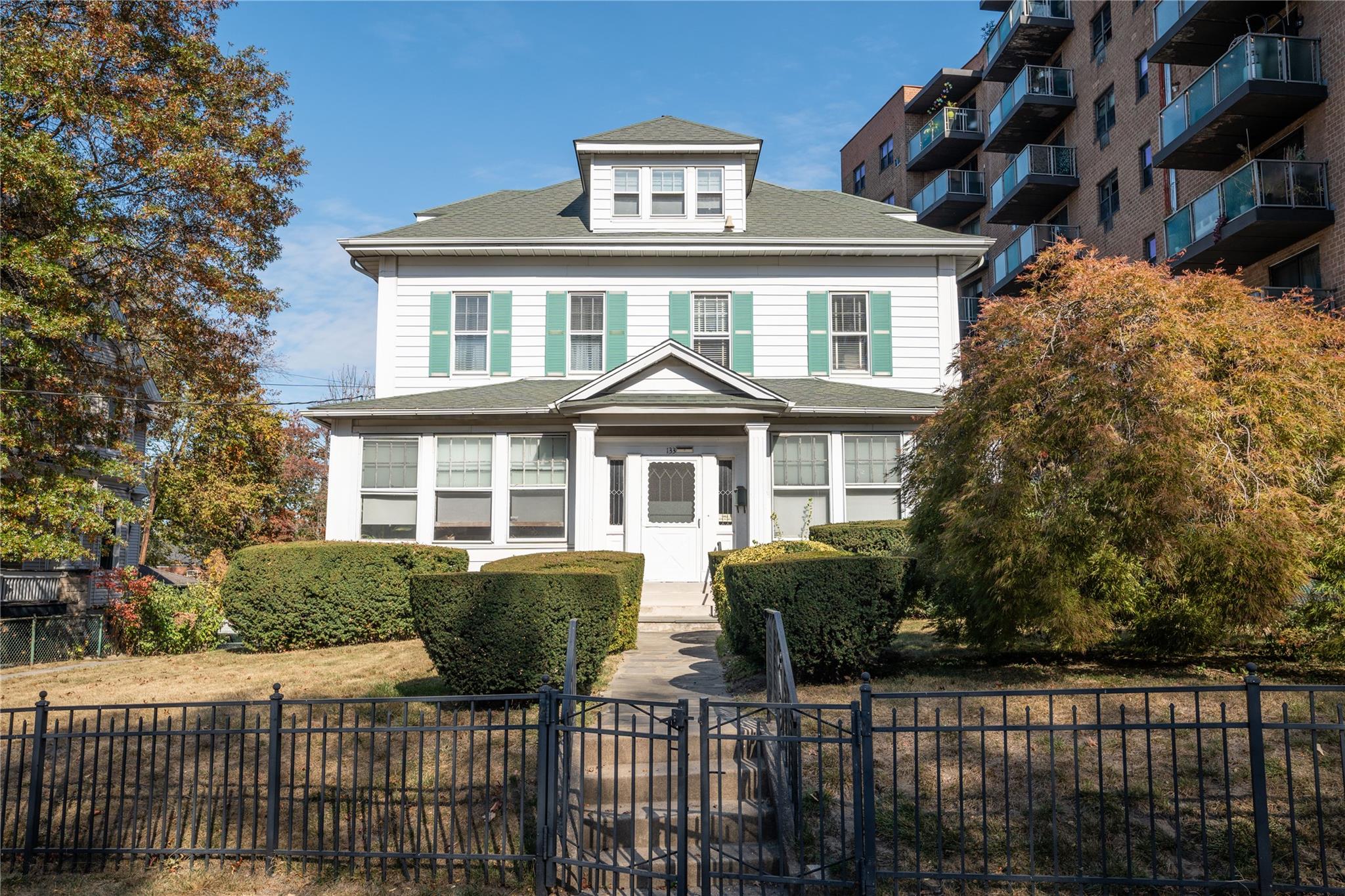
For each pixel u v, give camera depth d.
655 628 14.00
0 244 15.28
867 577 8.91
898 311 19.64
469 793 5.93
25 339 15.25
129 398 19.17
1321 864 5.26
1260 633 8.71
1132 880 5.31
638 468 17.98
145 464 20.28
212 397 22.59
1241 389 8.59
